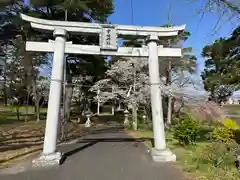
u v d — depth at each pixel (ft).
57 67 25.26
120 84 66.49
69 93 64.39
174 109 59.72
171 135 43.91
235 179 16.89
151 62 27.14
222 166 20.39
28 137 40.68
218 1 17.58
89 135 47.70
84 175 19.65
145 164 23.41
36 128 52.85
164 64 53.21
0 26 52.95
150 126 58.13
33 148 30.96
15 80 74.90
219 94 48.88
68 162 24.31
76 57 62.69
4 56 64.39
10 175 19.57
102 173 20.29
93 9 55.01
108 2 54.03
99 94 69.31
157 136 26.14
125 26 27.14
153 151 26.05
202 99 53.98
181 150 30.04
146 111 60.34
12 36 55.72
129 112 70.38
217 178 17.69
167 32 27.63
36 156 26.53
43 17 53.01
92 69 65.46
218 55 42.37
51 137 23.98
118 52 27.14
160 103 26.63
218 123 37.63
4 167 22.00
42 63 68.28
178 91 54.24
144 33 27.35
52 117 24.29
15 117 79.71
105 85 67.97
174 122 54.29
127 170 21.20
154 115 26.48
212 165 20.77
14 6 52.26
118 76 64.64
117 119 90.43
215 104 41.60
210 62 51.03
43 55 64.18
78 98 108.06
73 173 20.25
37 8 54.29
